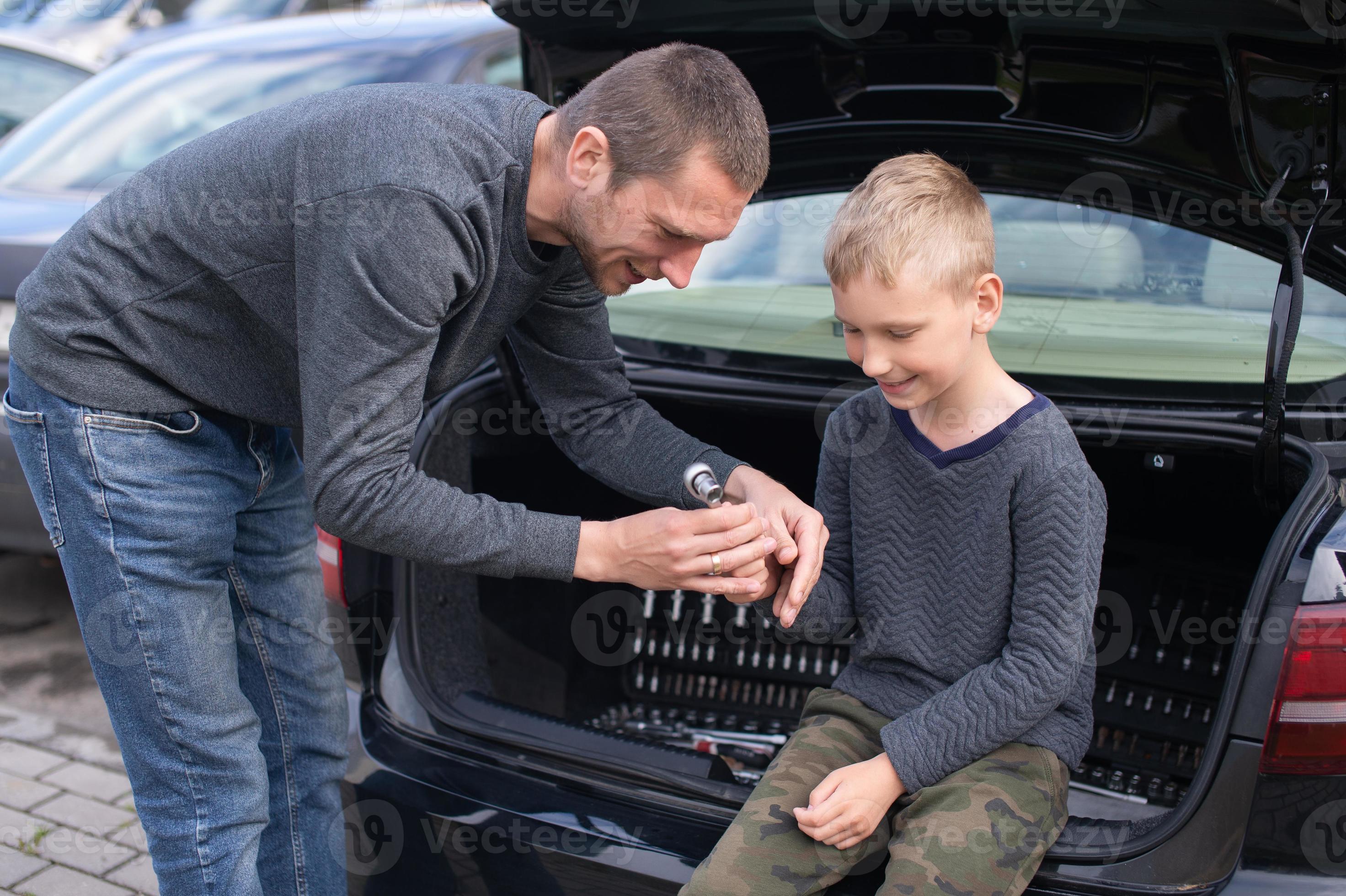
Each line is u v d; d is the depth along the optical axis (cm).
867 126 177
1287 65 138
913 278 120
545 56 172
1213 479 171
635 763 144
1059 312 176
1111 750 189
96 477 136
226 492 146
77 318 133
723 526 127
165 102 348
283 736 163
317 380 120
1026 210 177
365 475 122
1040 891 122
